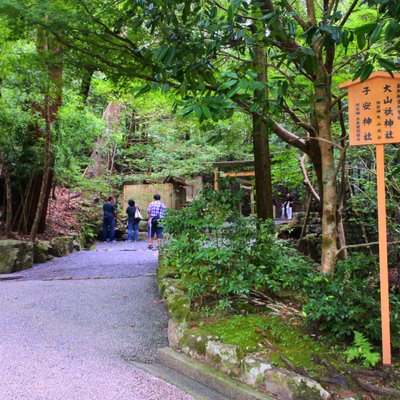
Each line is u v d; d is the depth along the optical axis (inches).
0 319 146.0
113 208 489.4
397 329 94.7
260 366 88.3
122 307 162.6
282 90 101.5
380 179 92.4
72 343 123.2
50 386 92.6
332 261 110.3
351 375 83.3
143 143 652.7
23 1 145.6
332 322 99.3
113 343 124.3
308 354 92.4
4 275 243.4
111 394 89.6
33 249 287.7
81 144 368.8
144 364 110.3
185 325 115.7
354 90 95.7
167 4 106.7
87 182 497.7
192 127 440.1
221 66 151.4
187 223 141.6
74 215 473.4
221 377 93.0
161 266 207.3
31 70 237.6
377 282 114.7
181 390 92.6
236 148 447.2
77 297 178.4
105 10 141.9
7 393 88.4
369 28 77.4
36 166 323.9
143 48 138.5
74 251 376.2
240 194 146.2
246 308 127.8
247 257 131.9
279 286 130.1
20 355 111.6
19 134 309.7
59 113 310.0
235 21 106.7
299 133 203.3
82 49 159.3
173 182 587.8
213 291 138.6
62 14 142.7
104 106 598.5
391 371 84.7
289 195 559.2
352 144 95.5
